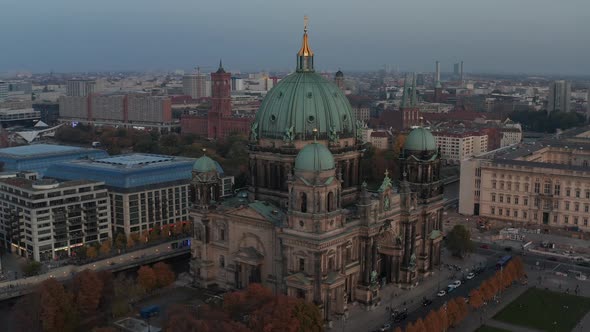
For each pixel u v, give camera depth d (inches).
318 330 6584.6
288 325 6318.9
